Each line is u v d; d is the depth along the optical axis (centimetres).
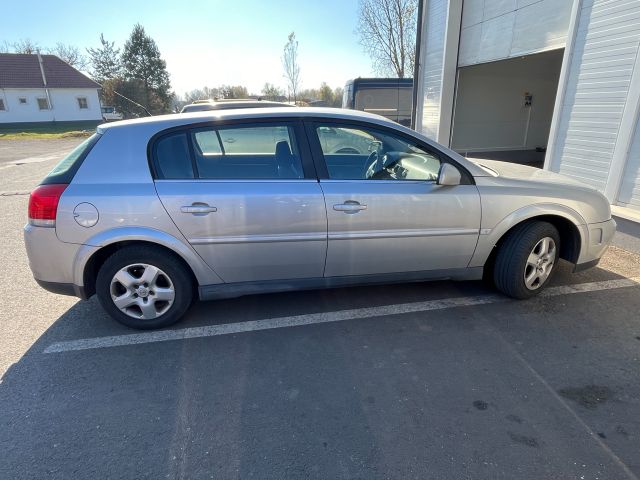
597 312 333
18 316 345
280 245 304
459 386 249
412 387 249
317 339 303
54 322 334
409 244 321
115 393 249
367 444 208
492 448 204
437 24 834
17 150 1897
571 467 192
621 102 459
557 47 578
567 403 233
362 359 278
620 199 475
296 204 297
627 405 231
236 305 355
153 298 309
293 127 311
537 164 1061
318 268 319
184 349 293
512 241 340
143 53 5175
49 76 4288
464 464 195
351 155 317
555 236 347
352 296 368
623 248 470
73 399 244
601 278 395
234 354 286
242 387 253
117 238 287
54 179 291
